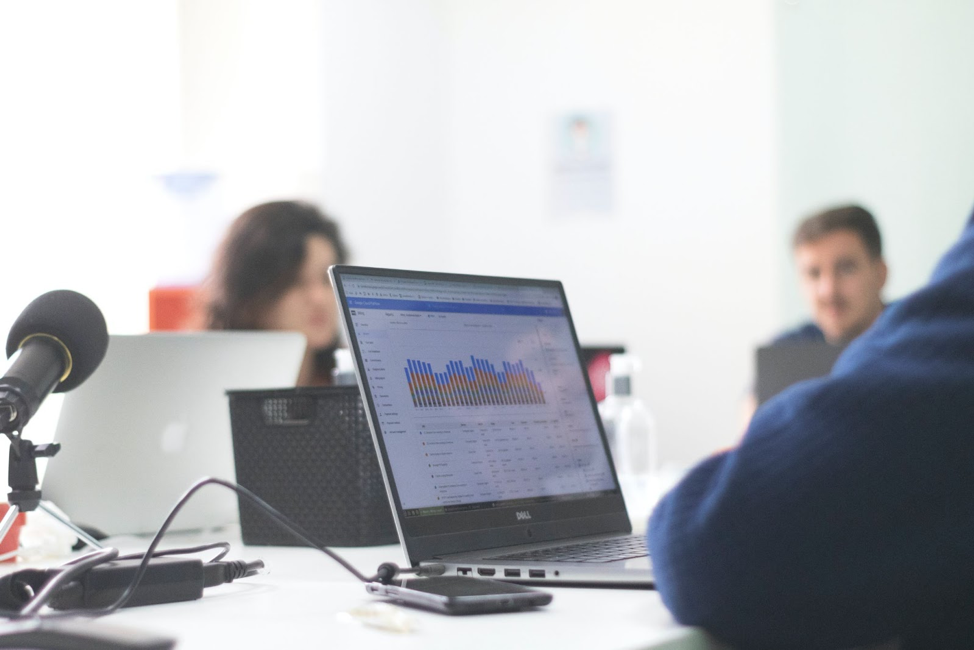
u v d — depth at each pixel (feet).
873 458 2.57
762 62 14.85
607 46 15.94
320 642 2.60
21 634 2.20
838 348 7.16
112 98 12.15
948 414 2.57
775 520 2.60
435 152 16.63
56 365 3.45
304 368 9.04
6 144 11.04
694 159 15.33
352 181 14.88
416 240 16.20
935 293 2.74
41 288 11.27
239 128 13.66
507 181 16.65
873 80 14.06
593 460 4.37
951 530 2.58
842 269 12.01
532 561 3.53
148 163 12.53
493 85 16.72
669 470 9.41
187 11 13.05
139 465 5.03
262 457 4.79
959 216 13.57
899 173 13.91
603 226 15.96
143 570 3.12
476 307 4.13
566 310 4.56
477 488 3.79
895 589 2.61
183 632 2.74
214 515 5.41
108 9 12.12
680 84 15.44
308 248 9.05
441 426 3.77
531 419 4.16
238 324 9.09
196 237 11.96
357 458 4.61
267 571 3.88
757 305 14.88
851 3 14.17
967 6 13.50
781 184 14.70
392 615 2.77
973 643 2.72
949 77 13.61
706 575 2.67
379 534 4.67
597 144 16.01
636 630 2.73
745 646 2.77
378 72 15.39
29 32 11.28
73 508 4.83
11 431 3.34
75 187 11.65
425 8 16.39
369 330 3.68
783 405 2.75
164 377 5.04
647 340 15.62
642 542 4.09
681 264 15.42
